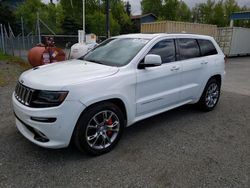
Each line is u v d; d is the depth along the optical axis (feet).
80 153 11.74
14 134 13.51
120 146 12.57
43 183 9.51
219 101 21.71
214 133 14.52
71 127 10.41
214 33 60.49
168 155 11.78
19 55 50.75
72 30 128.98
